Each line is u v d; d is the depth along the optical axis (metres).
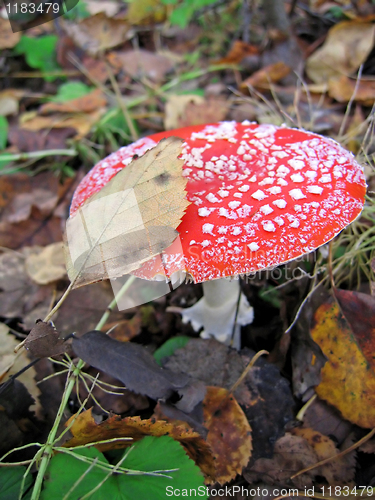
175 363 0.17
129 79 0.34
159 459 0.13
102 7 0.37
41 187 0.26
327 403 0.15
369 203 0.19
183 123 0.27
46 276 0.21
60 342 0.13
